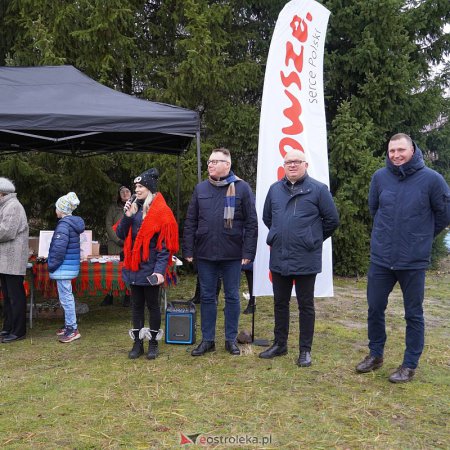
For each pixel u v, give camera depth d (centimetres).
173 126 494
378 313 402
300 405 348
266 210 438
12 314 506
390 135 966
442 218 372
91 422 323
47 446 293
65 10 788
